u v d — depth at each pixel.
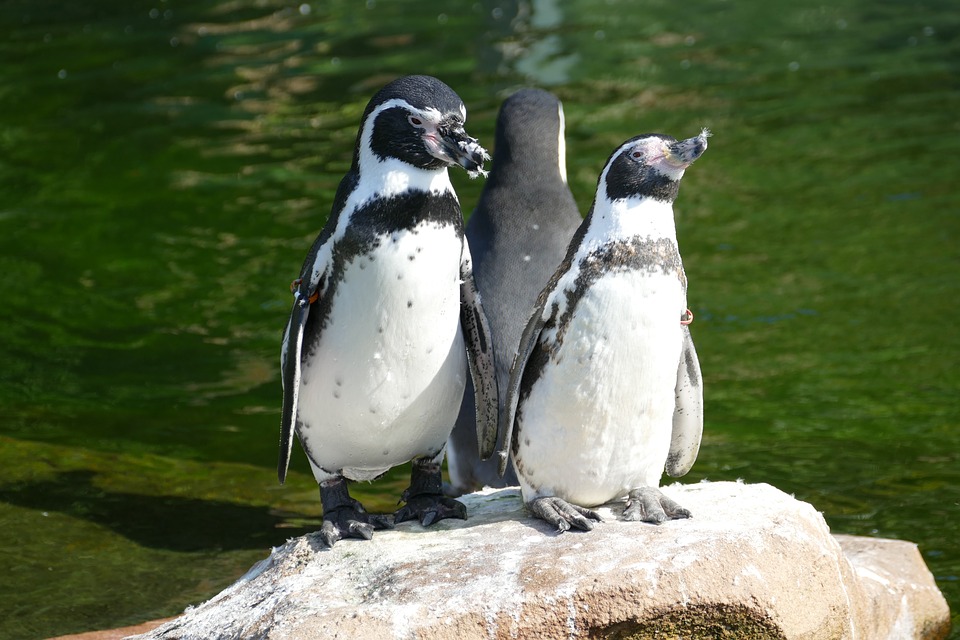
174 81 22.89
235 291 14.38
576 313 6.35
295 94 21.98
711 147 19.17
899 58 23.44
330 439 7.04
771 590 6.23
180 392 11.77
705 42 25.12
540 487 6.82
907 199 16.81
